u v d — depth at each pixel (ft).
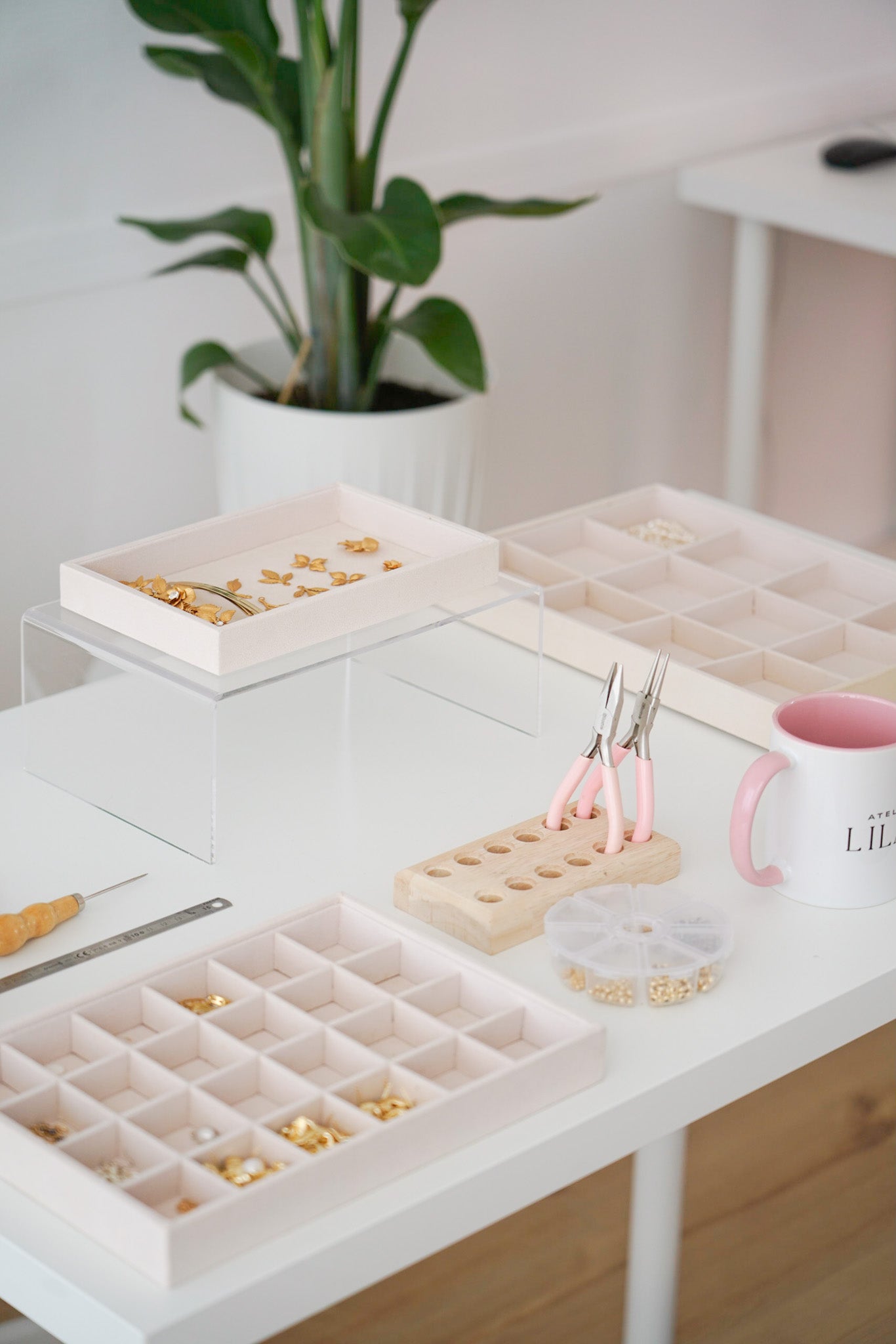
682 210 9.16
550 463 9.25
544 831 3.78
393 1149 2.73
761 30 8.97
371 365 6.89
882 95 9.72
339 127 6.31
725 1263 5.75
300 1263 2.58
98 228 7.11
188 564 4.23
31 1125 2.80
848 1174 6.20
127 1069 2.91
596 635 4.60
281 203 7.72
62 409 7.34
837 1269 5.74
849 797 3.53
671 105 8.81
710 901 3.66
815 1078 6.75
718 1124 6.44
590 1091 3.02
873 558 5.12
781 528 5.32
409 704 4.55
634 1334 4.83
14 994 3.27
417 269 5.97
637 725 3.69
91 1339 2.52
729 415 9.12
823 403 10.36
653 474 9.83
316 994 3.19
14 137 6.72
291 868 3.75
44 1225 2.64
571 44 8.27
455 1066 3.01
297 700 4.54
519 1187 2.87
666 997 3.25
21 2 6.55
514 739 4.37
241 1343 2.55
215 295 7.64
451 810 4.02
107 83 6.93
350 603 3.93
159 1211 2.64
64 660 4.04
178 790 4.01
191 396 7.77
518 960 3.43
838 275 10.00
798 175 8.54
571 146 8.50
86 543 7.68
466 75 7.99
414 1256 2.74
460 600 4.20
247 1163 2.69
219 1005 3.15
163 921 3.52
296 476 6.64
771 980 3.39
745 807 3.51
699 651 4.70
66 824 3.90
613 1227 5.94
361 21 7.54
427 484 6.72
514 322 8.73
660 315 9.37
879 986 3.43
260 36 6.33
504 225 8.44
